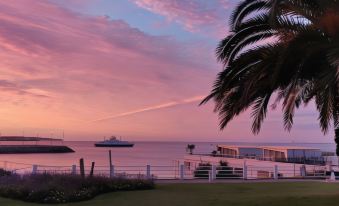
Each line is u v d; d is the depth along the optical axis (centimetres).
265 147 5950
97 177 2355
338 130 1575
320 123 1361
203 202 1794
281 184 2658
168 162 8000
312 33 1160
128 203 1822
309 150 5416
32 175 2397
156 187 2458
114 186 2295
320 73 1245
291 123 1452
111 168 2762
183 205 1730
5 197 2091
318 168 4381
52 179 2234
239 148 6241
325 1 1227
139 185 2356
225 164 5253
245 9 1427
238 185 2573
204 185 2575
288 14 1269
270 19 1115
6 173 2778
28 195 1970
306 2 1251
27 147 16338
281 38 1312
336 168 4531
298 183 2741
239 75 1380
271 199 1781
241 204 1697
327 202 1611
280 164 4797
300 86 1470
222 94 1427
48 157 11744
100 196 2123
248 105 1418
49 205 1859
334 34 1162
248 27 1423
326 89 1285
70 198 1945
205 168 4069
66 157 11775
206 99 1463
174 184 2648
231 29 1449
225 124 1452
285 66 1230
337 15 1138
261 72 1230
